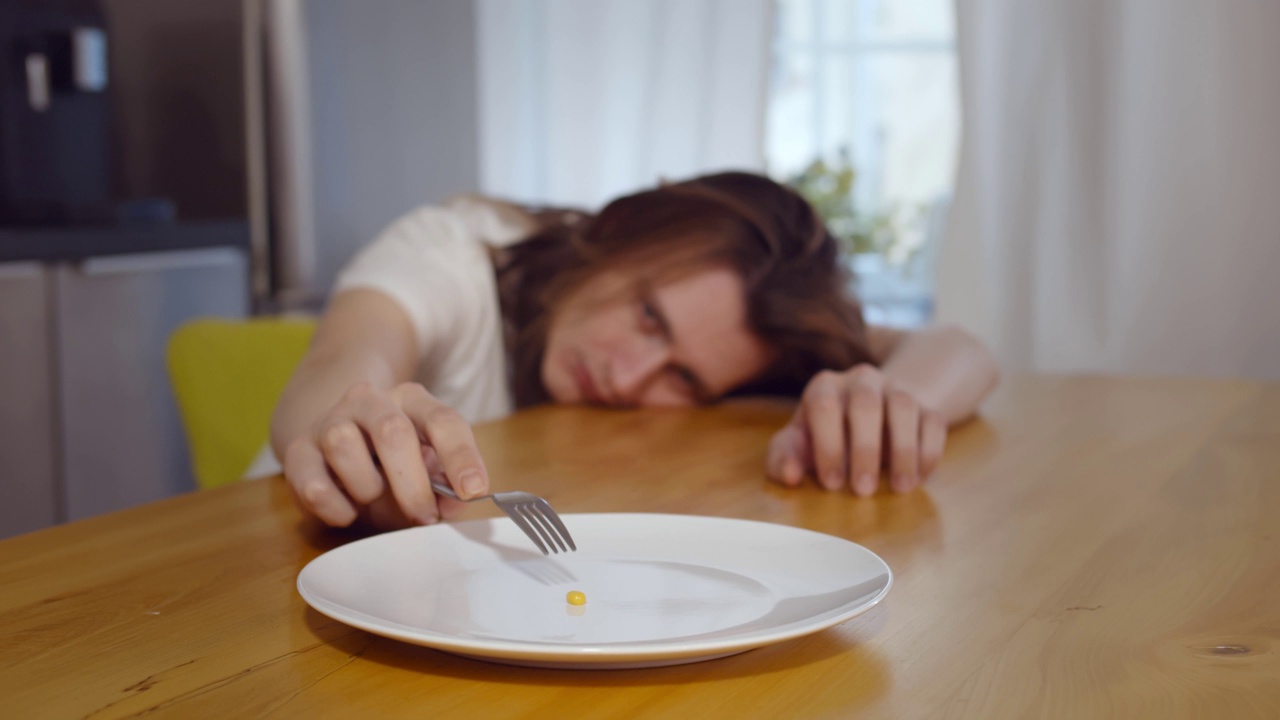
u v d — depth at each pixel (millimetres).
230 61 2883
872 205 3533
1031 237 2281
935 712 398
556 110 2842
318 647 457
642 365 1200
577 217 1480
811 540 558
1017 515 716
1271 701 408
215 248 2758
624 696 408
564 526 554
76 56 2691
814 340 1237
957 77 2291
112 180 3025
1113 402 1227
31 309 2283
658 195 1255
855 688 419
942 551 626
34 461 2307
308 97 3164
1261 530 677
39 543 625
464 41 3006
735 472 849
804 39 3682
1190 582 565
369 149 3178
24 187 2662
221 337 1513
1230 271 2168
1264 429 1051
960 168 2287
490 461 882
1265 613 515
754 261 1222
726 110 2662
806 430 840
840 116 3717
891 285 3240
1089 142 2229
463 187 3057
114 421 2488
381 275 1156
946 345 1154
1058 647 466
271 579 558
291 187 2891
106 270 2432
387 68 3123
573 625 463
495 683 419
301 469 640
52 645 462
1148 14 2160
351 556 524
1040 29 2234
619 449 938
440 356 1261
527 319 1341
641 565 551
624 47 2793
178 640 467
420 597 498
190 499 733
